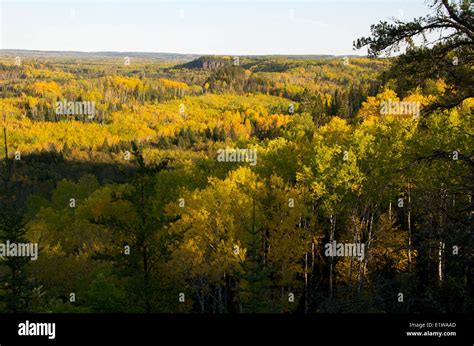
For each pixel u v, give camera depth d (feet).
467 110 88.63
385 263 109.29
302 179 107.34
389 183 96.27
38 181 340.18
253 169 136.77
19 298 79.20
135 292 65.82
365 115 176.96
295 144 145.89
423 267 102.94
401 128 98.17
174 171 152.15
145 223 66.69
